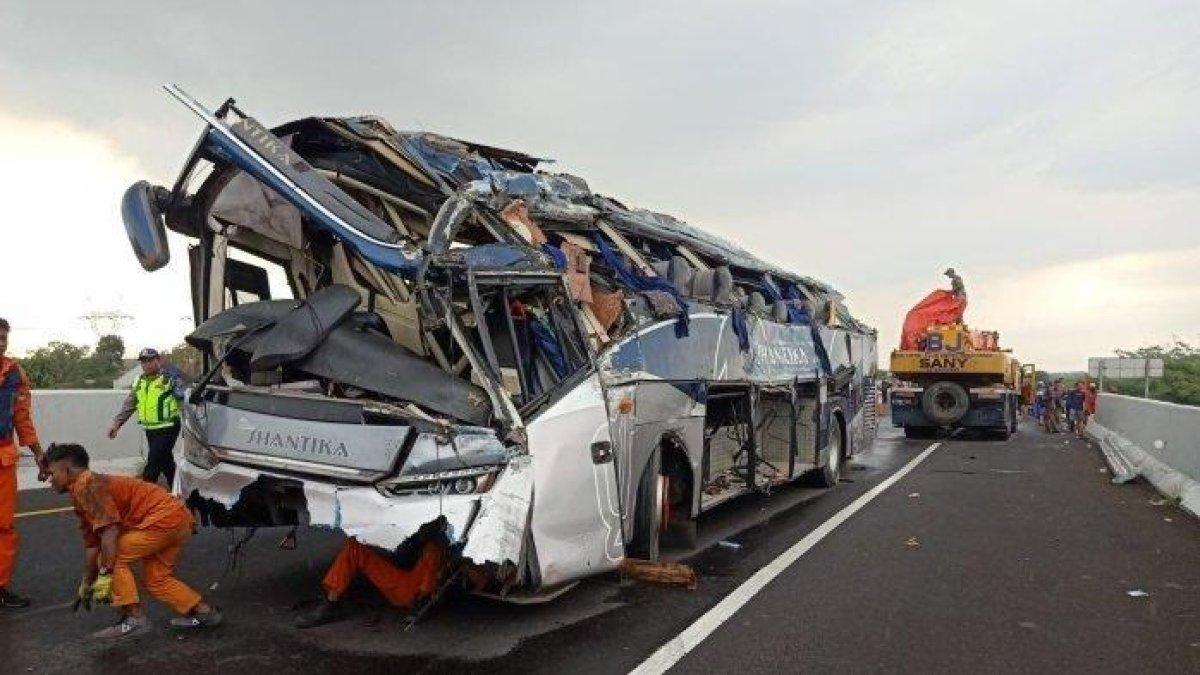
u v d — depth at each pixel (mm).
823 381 12539
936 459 17766
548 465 5340
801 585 6879
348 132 6230
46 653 4973
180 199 5820
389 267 5070
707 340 8430
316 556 7418
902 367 23781
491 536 4797
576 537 5578
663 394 7297
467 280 5242
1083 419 26781
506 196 6281
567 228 7395
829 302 13727
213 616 5480
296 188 5246
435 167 6387
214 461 5441
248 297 6551
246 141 5316
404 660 4945
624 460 6465
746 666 4996
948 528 9445
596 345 6371
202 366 5977
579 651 5180
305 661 4898
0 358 6023
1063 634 5676
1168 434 13211
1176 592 6738
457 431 4914
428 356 5723
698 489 8219
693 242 9625
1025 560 7836
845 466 14438
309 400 5211
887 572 7340
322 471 4988
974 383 23922
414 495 4840
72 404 13086
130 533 5207
